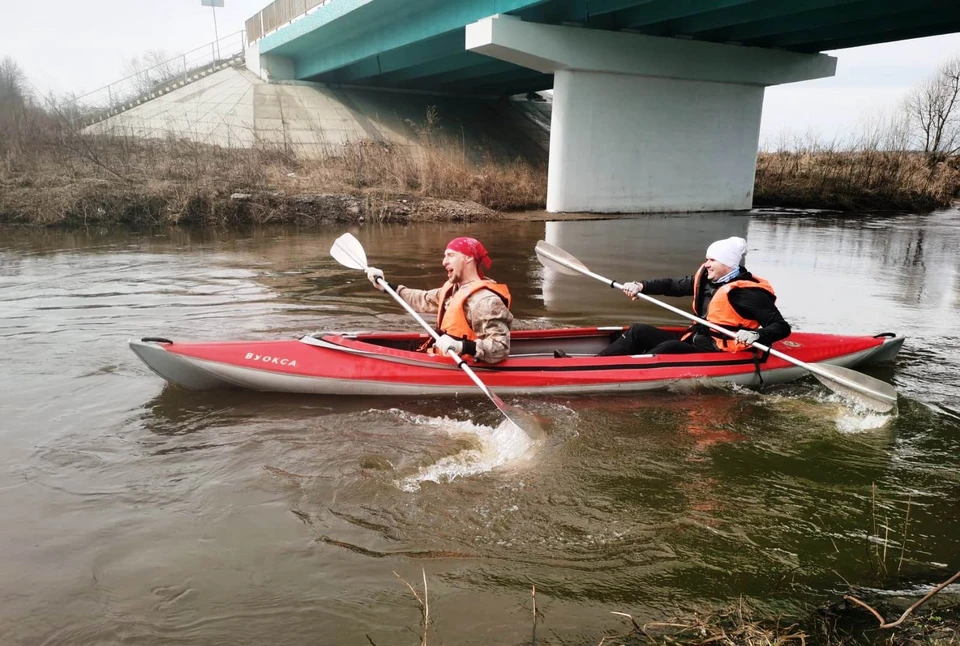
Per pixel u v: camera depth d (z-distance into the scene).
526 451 3.67
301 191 14.96
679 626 2.30
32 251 10.00
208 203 13.73
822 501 3.23
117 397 4.22
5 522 2.81
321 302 6.91
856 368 5.36
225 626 2.25
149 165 15.39
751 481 3.42
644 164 18.91
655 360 4.78
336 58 23.14
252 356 4.33
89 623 2.24
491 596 2.44
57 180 13.80
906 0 13.94
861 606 2.45
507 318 4.41
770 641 2.21
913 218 19.36
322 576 2.52
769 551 2.80
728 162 20.39
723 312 4.90
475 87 26.73
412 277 8.43
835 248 12.56
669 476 3.44
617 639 2.24
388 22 19.69
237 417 3.99
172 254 9.93
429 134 23.42
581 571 2.61
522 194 18.53
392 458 3.51
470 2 16.61
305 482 3.21
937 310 7.46
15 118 16.62
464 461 3.52
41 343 5.25
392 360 4.43
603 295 7.85
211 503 3.00
